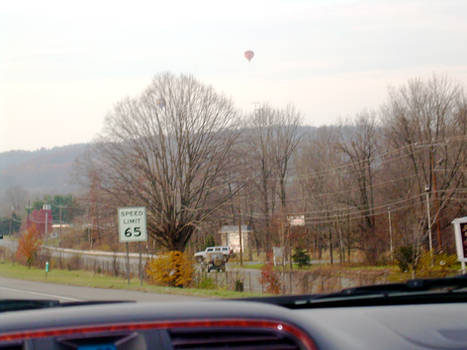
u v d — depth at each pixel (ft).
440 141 162.09
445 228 160.15
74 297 62.03
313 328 5.88
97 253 177.68
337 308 8.20
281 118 234.17
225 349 5.51
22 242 158.61
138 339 5.32
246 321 5.63
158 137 136.98
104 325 5.35
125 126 135.95
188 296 62.39
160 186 137.18
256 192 193.77
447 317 7.46
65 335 5.22
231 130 142.92
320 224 207.21
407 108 170.40
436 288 8.98
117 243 140.46
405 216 168.04
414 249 127.85
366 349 5.80
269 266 102.22
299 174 227.20
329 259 220.23
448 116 165.99
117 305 6.29
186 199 138.31
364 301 8.63
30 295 65.77
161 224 136.67
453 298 8.77
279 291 98.22
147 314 5.65
